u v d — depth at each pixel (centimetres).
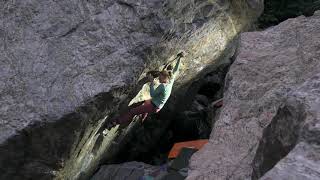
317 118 242
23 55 576
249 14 812
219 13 716
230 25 792
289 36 541
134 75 583
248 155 374
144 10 574
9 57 577
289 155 222
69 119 566
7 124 561
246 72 479
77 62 573
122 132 884
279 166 213
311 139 231
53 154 603
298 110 264
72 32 579
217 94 1234
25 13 582
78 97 564
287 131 268
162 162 1087
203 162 381
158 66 676
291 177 204
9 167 599
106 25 578
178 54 715
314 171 208
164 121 1093
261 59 498
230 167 365
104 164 969
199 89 1258
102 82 570
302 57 477
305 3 1246
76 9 581
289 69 466
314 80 287
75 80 568
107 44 577
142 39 581
